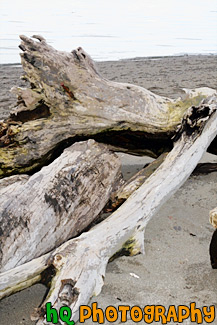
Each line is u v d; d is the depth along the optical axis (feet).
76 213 12.50
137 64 45.52
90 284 10.09
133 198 12.87
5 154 14.39
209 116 14.56
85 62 14.83
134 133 15.53
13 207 11.30
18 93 14.10
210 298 10.65
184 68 42.86
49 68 14.06
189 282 11.21
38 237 11.31
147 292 10.84
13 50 51.98
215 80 36.70
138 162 19.71
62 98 14.28
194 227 13.94
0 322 10.00
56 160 13.26
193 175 17.38
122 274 11.49
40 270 10.43
